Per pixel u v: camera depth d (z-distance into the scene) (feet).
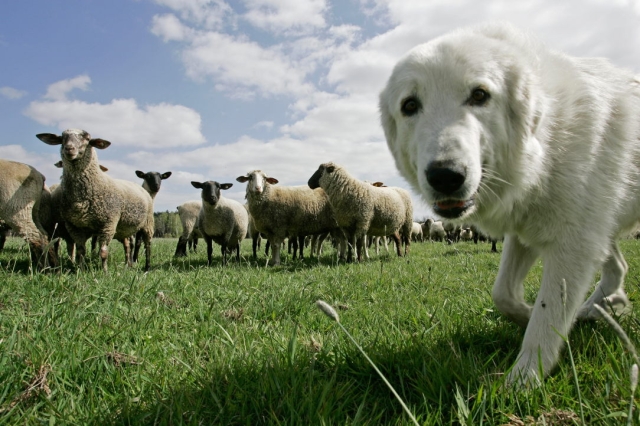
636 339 2.28
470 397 1.76
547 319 2.12
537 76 2.39
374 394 2.00
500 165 2.35
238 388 1.92
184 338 2.95
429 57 2.33
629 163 2.53
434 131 2.16
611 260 3.11
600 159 2.37
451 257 9.74
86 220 7.67
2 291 3.95
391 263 8.41
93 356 2.31
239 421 1.74
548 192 2.29
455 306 3.70
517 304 2.72
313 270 7.02
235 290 4.71
